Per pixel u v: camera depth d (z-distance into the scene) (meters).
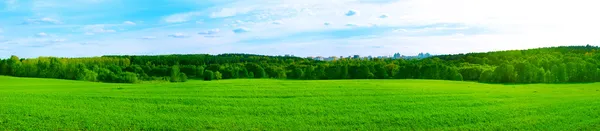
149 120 28.83
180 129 26.69
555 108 36.06
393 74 129.88
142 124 27.58
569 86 69.00
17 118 27.56
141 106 34.78
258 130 27.05
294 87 52.59
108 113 30.91
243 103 37.88
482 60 144.38
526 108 36.06
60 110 31.19
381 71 129.62
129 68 152.00
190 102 37.91
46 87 58.12
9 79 82.69
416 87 55.28
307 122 29.61
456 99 42.34
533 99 43.16
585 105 37.72
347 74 132.12
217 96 42.88
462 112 33.84
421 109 35.47
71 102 35.94
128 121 28.22
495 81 101.62
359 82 64.94
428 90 50.81
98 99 38.62
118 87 54.59
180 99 39.47
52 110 30.95
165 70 155.38
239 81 67.00
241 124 28.48
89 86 60.75
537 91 54.19
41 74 126.12
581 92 53.22
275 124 28.77
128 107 34.12
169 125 27.55
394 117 31.44
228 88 51.12
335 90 49.25
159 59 189.50
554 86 68.94
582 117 31.92
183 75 130.75
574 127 28.55
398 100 40.97
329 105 37.28
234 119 30.20
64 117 28.53
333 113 33.31
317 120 30.28
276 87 52.56
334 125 28.91
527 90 56.41
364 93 46.59
